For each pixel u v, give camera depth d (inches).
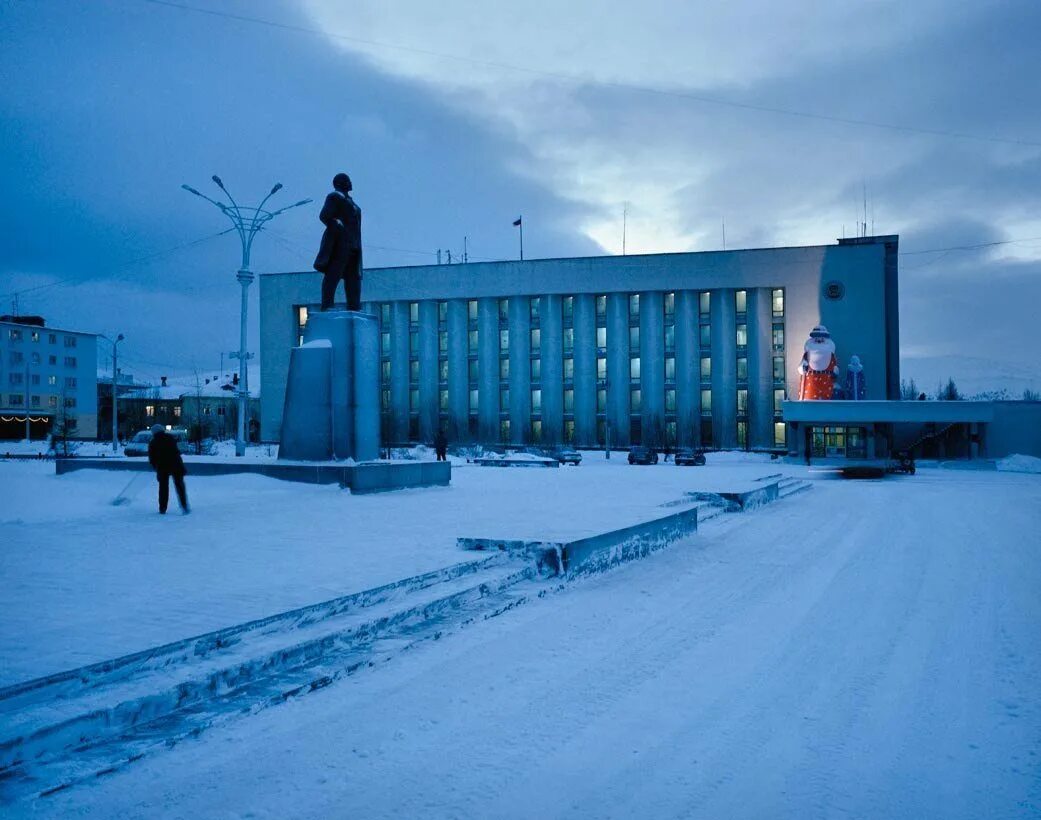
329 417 792.9
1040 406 2213.3
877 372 2600.9
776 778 171.9
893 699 224.7
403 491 812.6
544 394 2915.8
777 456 2527.1
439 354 3058.6
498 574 368.5
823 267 2650.1
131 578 318.3
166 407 4119.1
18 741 164.1
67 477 855.7
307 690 223.3
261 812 152.9
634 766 177.5
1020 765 178.9
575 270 2891.2
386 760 178.7
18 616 251.1
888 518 764.0
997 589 393.7
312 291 3120.1
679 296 2807.6
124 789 160.7
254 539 438.0
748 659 265.1
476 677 240.8
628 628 307.9
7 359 3422.7
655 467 1942.7
